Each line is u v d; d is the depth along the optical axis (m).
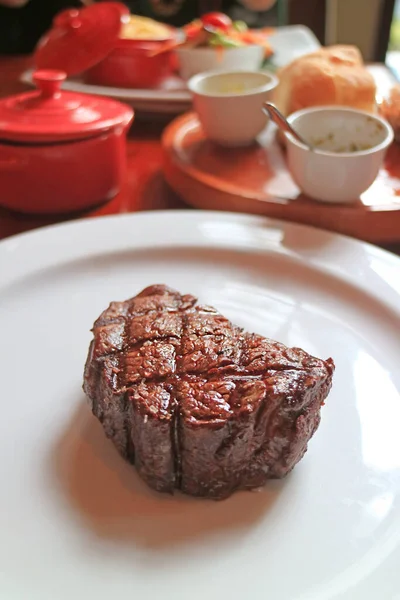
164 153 0.68
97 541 0.41
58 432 0.46
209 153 0.69
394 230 0.59
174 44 0.84
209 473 0.42
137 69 0.82
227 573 0.40
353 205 0.59
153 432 0.41
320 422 0.46
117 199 0.66
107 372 0.43
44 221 0.63
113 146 0.62
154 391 0.42
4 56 1.04
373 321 0.52
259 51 0.87
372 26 1.39
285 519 0.42
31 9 1.13
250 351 0.44
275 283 0.55
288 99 0.70
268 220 0.60
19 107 0.60
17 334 0.51
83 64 0.72
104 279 0.56
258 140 0.72
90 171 0.61
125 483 0.43
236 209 0.62
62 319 0.53
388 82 0.91
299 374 0.42
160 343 0.44
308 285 0.55
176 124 0.74
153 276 0.56
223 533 0.41
